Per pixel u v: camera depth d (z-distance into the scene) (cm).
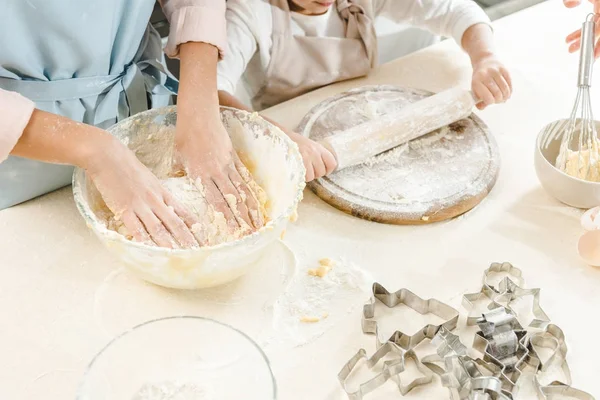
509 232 89
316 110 106
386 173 94
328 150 92
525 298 80
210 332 66
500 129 107
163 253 67
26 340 73
